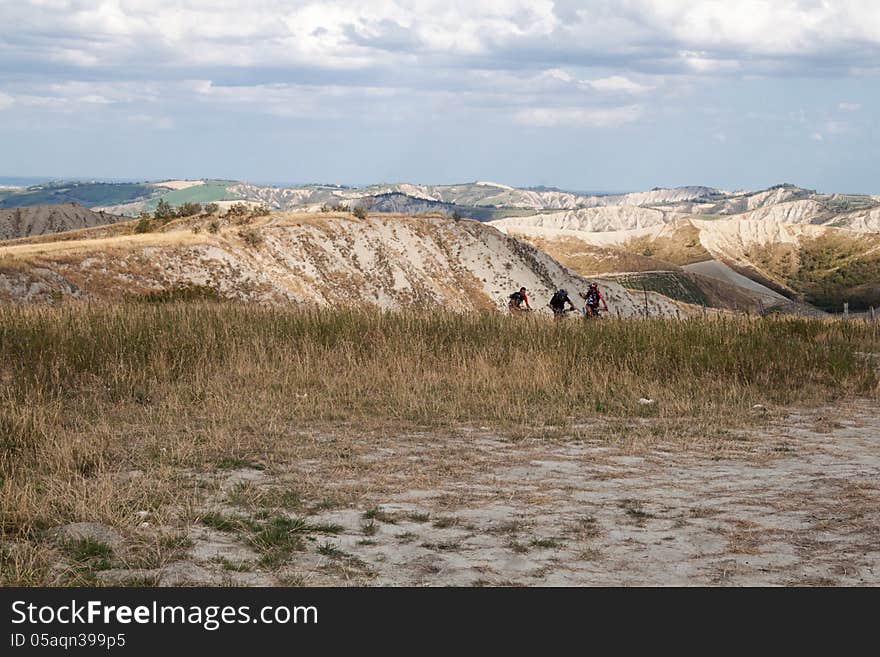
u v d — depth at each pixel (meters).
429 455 8.19
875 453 8.59
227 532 5.76
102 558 5.19
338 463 7.73
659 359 13.31
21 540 5.35
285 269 92.69
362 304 17.14
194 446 8.11
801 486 7.18
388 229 112.62
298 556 5.34
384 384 11.59
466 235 117.50
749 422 10.10
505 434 9.20
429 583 4.99
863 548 5.56
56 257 69.38
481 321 15.55
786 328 17.48
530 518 6.18
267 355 12.84
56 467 7.07
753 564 5.30
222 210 115.19
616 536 5.80
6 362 11.54
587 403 10.93
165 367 11.70
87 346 12.30
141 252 76.62
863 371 13.14
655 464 7.98
